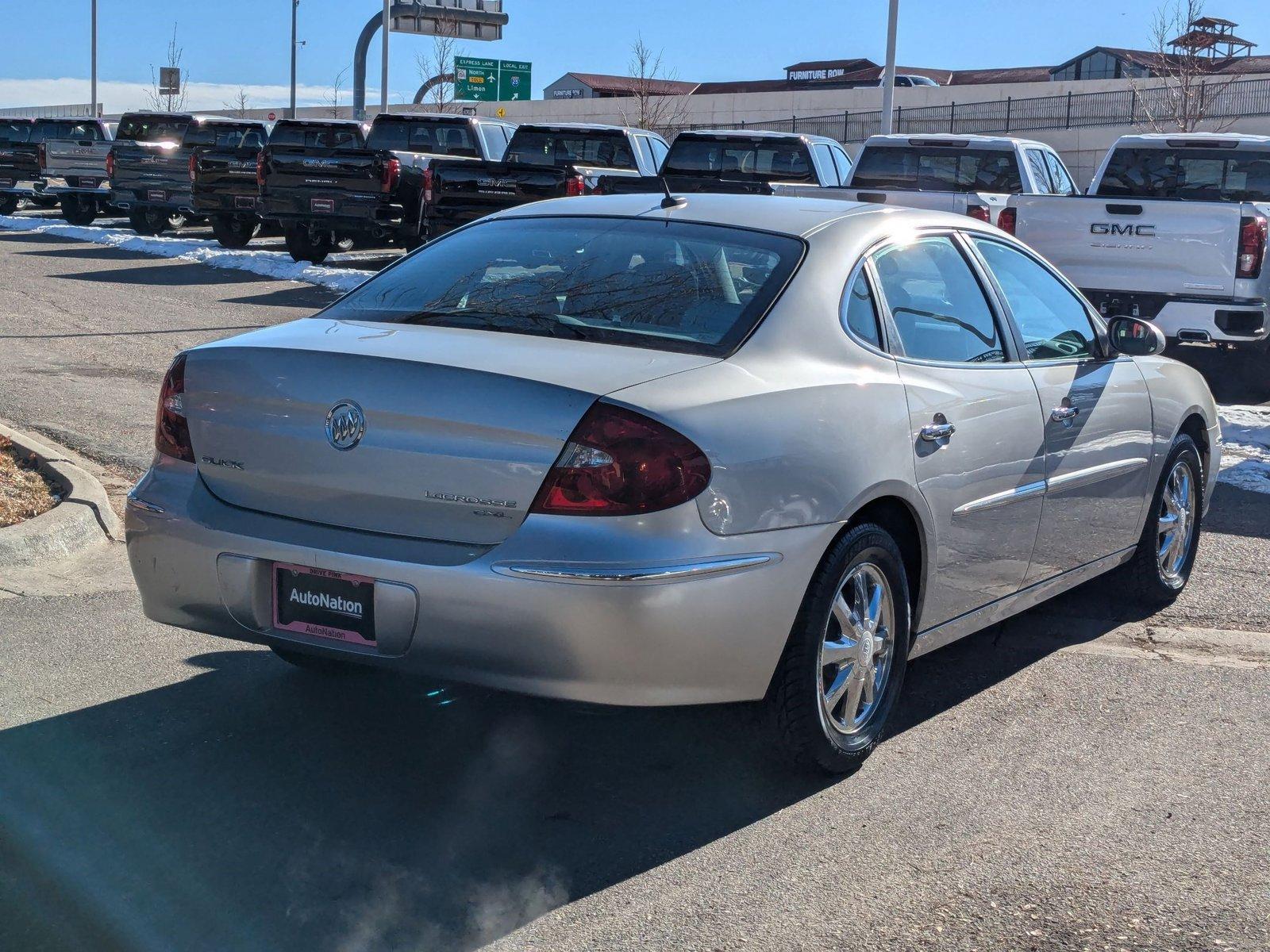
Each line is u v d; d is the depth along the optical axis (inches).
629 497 134.2
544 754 164.6
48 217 1130.0
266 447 149.3
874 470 154.9
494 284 167.8
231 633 152.7
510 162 625.0
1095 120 1386.6
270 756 161.0
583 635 133.3
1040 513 191.0
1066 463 195.9
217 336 504.7
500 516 136.9
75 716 171.0
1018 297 199.3
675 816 149.3
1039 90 1477.6
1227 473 336.5
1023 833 147.6
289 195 721.0
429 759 161.8
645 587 133.0
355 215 704.4
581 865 137.6
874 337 165.9
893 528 166.7
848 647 157.6
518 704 179.9
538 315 158.6
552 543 134.0
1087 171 1301.7
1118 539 218.4
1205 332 438.3
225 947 119.9
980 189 593.6
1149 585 232.4
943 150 597.3
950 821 150.1
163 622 159.3
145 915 125.0
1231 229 429.1
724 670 142.1
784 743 153.9
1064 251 457.7
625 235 174.4
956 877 137.2
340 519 145.5
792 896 132.3
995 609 189.3
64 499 261.7
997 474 178.9
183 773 155.9
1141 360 227.6
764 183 578.6
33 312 551.8
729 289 160.1
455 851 139.5
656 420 135.6
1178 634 223.1
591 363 143.5
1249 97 1264.8
